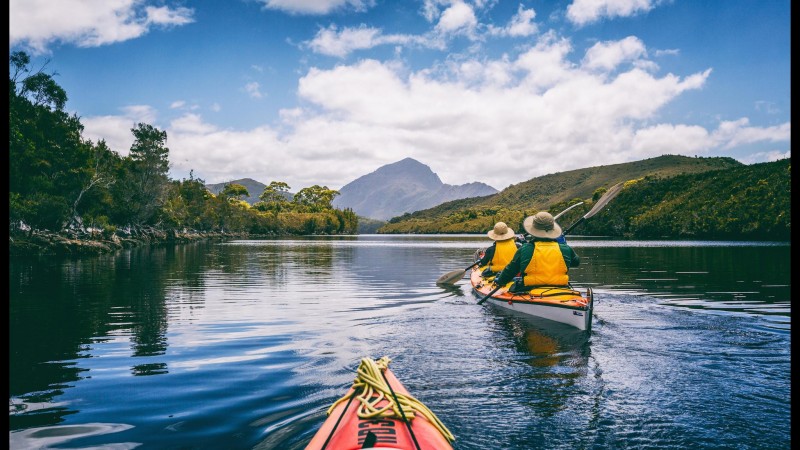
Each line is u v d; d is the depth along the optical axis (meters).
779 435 4.21
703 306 10.61
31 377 5.94
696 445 4.04
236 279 17.75
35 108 43.84
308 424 4.46
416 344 7.39
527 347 7.12
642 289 13.74
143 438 4.21
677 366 6.14
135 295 13.34
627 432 4.29
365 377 3.99
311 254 36.88
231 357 6.80
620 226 108.62
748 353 6.68
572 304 8.49
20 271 20.84
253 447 4.03
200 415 4.70
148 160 63.25
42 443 4.10
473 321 9.09
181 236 76.19
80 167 45.25
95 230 45.31
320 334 8.23
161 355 6.94
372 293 13.69
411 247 52.62
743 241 68.69
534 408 4.81
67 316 10.12
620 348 7.00
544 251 9.62
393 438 3.26
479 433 4.27
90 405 4.99
